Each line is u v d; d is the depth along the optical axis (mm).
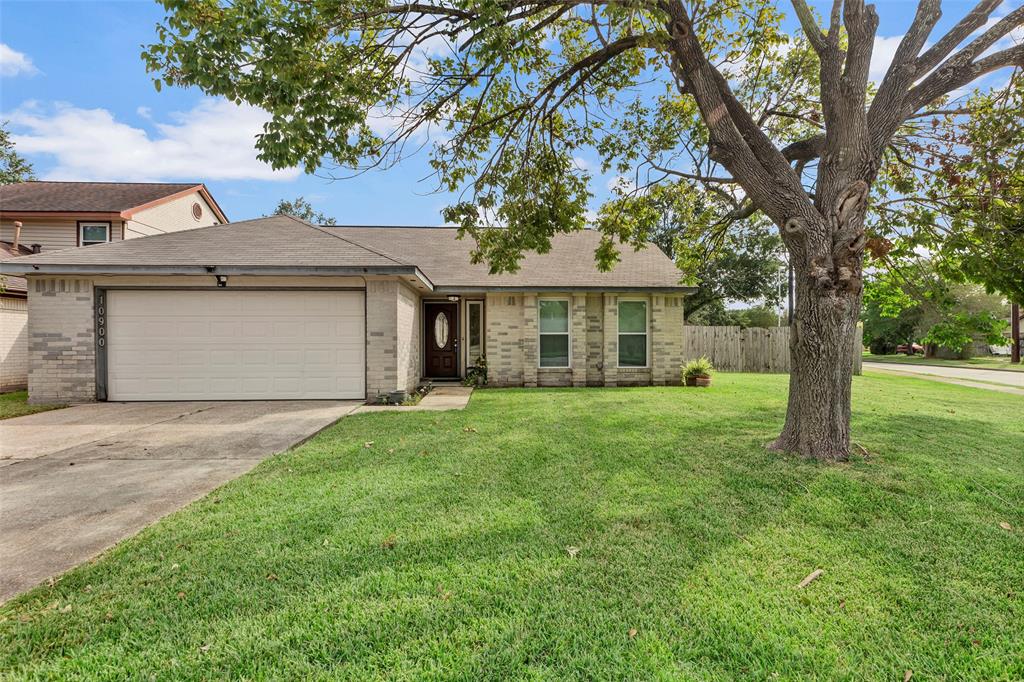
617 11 4977
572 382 13148
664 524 3600
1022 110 6367
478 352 13617
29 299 9422
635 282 13219
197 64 4230
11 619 2412
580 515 3764
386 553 3143
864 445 5840
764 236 25438
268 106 4793
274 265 9172
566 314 13383
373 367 9672
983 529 3529
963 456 5383
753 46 7344
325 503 3988
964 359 30656
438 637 2301
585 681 2023
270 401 9719
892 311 8453
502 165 7891
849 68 5383
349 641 2266
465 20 5848
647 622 2422
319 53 5312
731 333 18531
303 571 2908
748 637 2312
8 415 8078
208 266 9094
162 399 9703
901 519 3723
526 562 3025
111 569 2900
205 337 9781
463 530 3488
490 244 8336
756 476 4680
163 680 2020
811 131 8273
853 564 3025
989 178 6723
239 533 3412
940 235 6945
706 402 9578
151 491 4305
